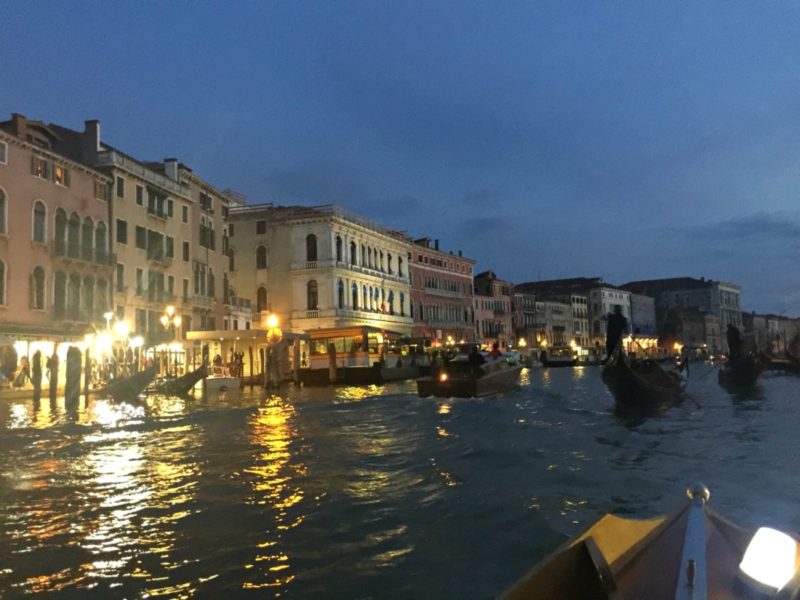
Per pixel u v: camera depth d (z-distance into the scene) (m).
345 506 7.51
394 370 41.59
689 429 14.77
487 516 7.03
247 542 6.28
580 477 9.04
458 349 55.59
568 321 102.88
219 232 48.72
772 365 50.78
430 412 18.39
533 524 6.69
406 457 10.66
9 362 28.08
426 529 6.61
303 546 6.15
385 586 5.20
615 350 20.95
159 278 40.38
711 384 35.59
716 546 3.62
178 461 10.49
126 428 14.84
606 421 16.42
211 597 5.02
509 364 30.22
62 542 6.33
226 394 29.36
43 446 12.19
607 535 4.06
